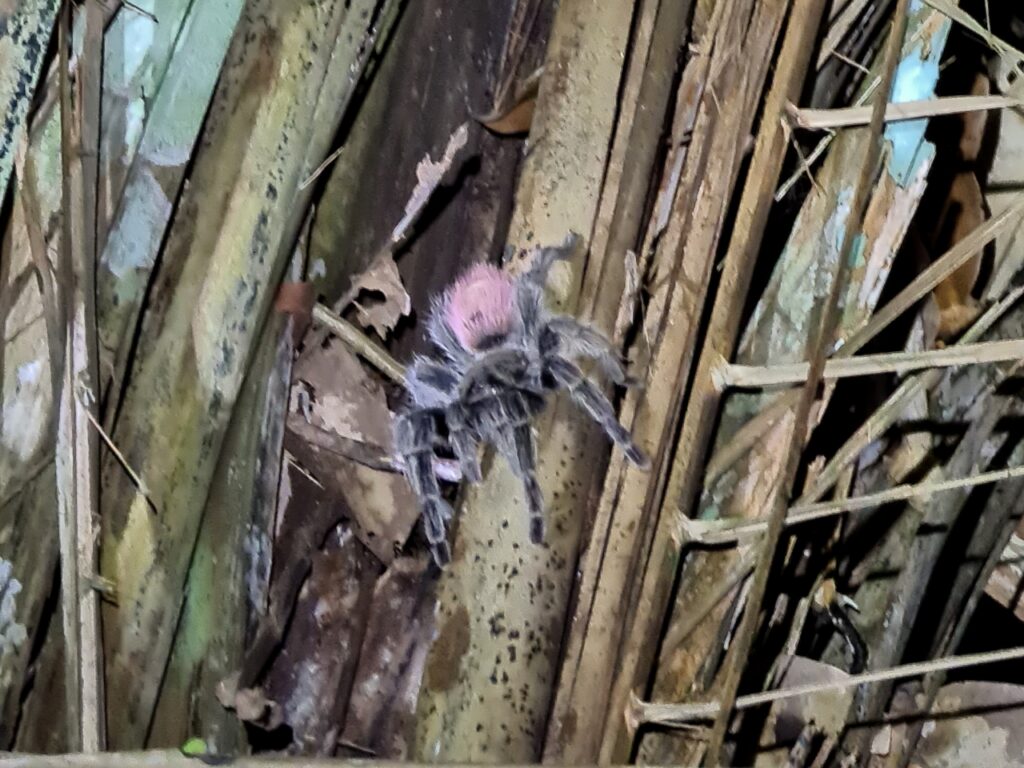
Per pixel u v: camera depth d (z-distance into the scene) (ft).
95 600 1.55
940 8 1.40
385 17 1.61
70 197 1.51
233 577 1.60
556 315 1.45
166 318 1.55
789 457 1.42
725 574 1.54
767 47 1.42
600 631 1.52
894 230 1.48
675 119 1.51
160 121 1.54
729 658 1.56
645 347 1.50
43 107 1.52
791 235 1.53
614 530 1.51
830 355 1.44
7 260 1.55
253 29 1.54
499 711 1.49
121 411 1.56
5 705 1.58
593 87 1.48
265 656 1.63
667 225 1.51
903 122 1.46
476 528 1.50
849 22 1.46
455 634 1.50
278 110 1.54
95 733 1.55
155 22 1.53
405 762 1.43
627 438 1.42
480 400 1.47
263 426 1.59
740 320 1.49
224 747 1.61
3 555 1.57
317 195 1.62
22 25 1.48
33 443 1.56
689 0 1.49
